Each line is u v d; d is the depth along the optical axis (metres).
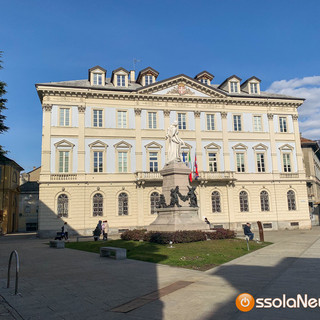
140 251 19.03
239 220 46.09
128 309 8.24
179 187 25.27
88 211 41.44
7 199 54.97
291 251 19.28
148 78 48.50
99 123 43.84
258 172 47.88
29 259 18.14
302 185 48.94
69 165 41.88
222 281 11.21
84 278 12.28
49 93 42.28
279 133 49.69
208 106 47.78
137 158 44.16
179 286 10.57
